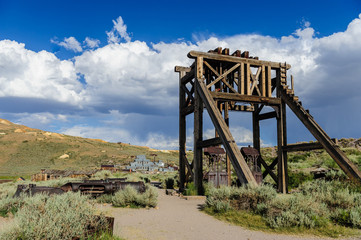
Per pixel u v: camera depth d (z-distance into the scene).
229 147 15.06
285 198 9.82
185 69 24.11
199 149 19.33
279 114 21.27
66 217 5.34
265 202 9.88
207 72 22.86
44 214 5.33
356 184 13.52
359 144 39.81
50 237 4.97
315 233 7.50
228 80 23.62
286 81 21.77
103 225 6.12
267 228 8.06
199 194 18.11
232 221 9.07
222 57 20.56
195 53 19.88
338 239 6.98
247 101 20.44
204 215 10.34
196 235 7.44
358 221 7.89
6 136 143.12
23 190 10.73
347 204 9.44
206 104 18.31
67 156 125.19
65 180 20.33
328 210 8.98
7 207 9.50
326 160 28.59
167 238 7.09
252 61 21.33
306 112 19.48
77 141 158.00
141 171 83.75
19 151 122.31
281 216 8.51
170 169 88.00
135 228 8.03
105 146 162.88
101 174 33.28
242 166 13.65
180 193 19.19
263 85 21.45
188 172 21.14
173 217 9.93
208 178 20.22
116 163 115.94
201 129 19.53
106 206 12.17
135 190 13.12
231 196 10.95
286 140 20.66
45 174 44.53
